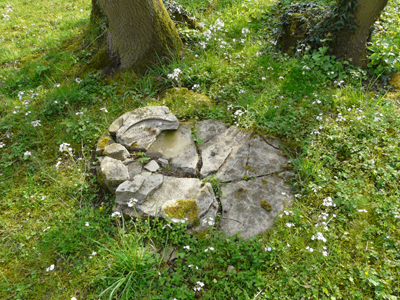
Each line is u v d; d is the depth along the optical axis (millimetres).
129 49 4695
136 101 4414
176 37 5090
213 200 3092
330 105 4137
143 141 3645
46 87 5000
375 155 3492
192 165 3436
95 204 3248
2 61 5770
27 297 2529
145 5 4375
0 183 3506
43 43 6094
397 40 4953
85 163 3646
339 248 2725
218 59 4961
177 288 2467
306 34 5004
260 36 5613
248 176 3373
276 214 3027
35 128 4160
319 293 2445
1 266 2762
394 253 2678
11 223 3107
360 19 4352
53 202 3281
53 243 2891
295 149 3664
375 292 2418
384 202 3037
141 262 2570
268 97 4246
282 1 6289
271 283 2494
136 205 3029
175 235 2801
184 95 4406
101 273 2607
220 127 3939
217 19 5758
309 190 3182
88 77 4871
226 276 2574
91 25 5625
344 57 4672
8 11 7660
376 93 4348
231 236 2803
